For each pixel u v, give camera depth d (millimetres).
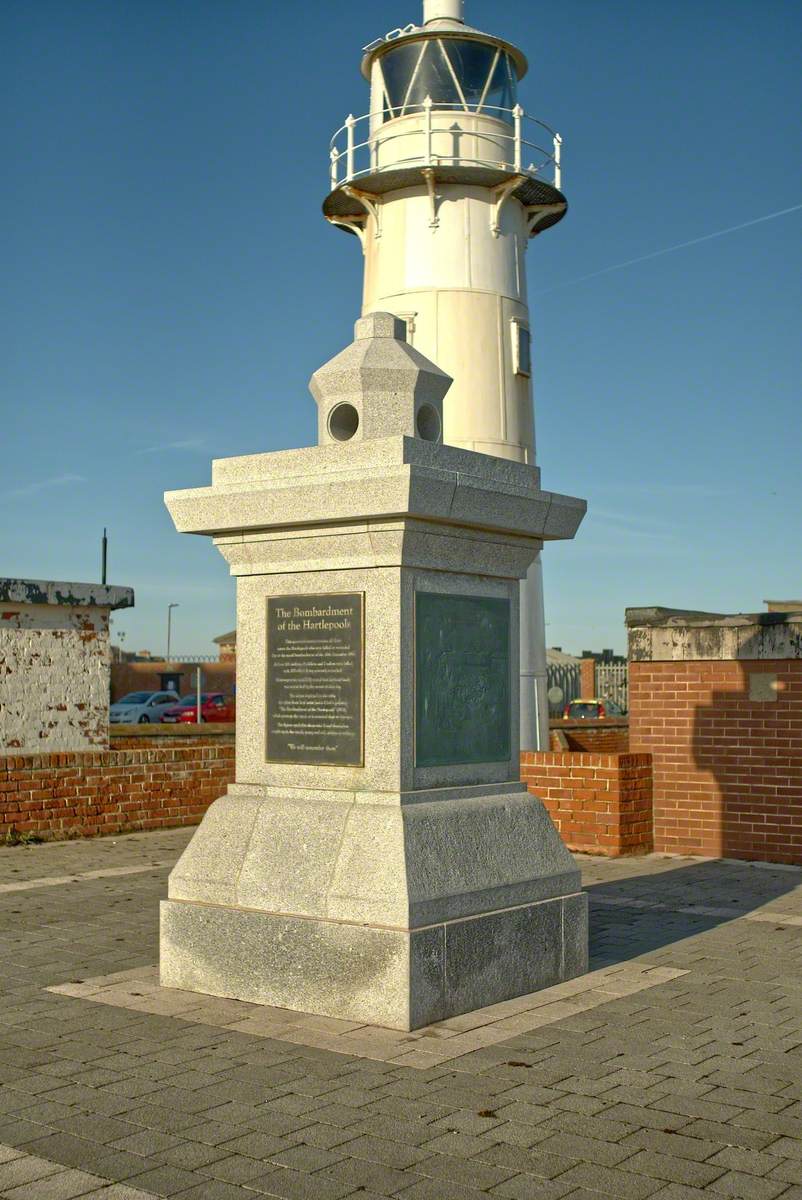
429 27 19531
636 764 13203
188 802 15211
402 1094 5434
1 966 7820
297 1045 6117
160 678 57062
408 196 18703
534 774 13570
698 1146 4895
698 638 13109
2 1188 4496
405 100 19172
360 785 6973
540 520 7633
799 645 12484
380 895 6531
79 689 16375
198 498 7496
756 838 12758
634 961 8070
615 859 12875
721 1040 6273
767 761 12727
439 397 7633
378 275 18922
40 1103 5328
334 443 7383
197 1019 6586
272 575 7438
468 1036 6285
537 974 7258
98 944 8477
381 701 6922
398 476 6609
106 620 16719
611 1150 4852
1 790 13359
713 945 8578
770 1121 5160
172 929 7246
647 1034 6363
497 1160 4746
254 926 6910
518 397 18578
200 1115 5184
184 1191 4477
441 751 7141
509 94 19609
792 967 7902
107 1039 6230
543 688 18359
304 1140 4922
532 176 18469
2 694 15586
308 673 7223
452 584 7309
